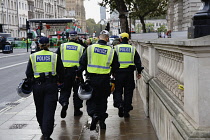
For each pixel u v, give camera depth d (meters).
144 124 6.54
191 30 3.88
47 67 5.48
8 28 76.56
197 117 3.03
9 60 26.67
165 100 4.52
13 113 8.12
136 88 11.66
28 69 5.53
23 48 56.41
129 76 7.04
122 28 22.94
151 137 5.65
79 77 6.13
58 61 5.60
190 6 34.94
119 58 7.00
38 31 30.20
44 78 5.43
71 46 7.30
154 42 5.66
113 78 6.62
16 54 35.00
